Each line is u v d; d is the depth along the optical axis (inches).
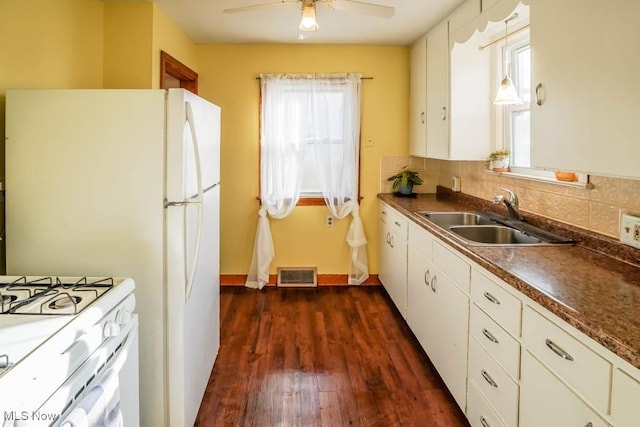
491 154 119.3
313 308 146.0
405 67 164.1
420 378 101.9
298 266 168.1
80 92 72.0
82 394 47.0
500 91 100.7
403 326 131.6
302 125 159.8
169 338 74.2
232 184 164.2
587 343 46.3
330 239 168.1
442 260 94.1
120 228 73.1
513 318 62.7
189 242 75.9
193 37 149.1
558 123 65.8
